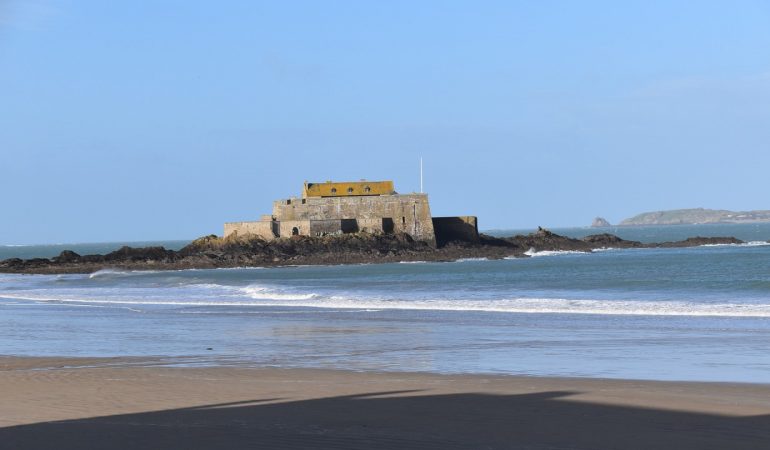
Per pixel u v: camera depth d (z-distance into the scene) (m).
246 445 16.61
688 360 29.05
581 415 19.36
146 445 16.67
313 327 42.53
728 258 113.44
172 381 24.75
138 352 33.59
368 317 47.25
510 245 143.62
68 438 17.22
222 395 22.27
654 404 20.53
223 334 39.91
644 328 39.09
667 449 16.33
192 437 17.25
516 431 17.80
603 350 31.97
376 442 16.81
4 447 16.55
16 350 34.62
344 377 25.72
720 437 17.17
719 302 51.75
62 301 65.00
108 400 21.48
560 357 30.28
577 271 92.19
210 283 85.25
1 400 21.53
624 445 16.62
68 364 30.12
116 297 67.31
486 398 21.64
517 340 35.62
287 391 22.91
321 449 16.28
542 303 51.25
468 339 36.31
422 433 17.61
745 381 24.41
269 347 34.78
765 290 59.53
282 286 76.81
